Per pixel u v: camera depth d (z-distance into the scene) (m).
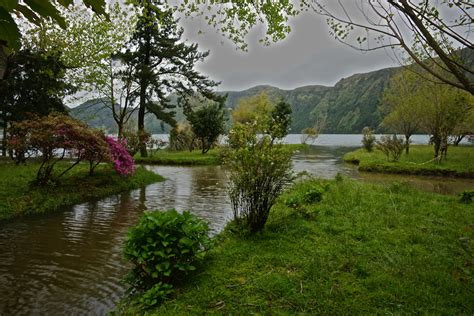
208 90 27.73
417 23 2.59
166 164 24.44
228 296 3.84
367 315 3.36
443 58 2.57
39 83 16.50
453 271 4.50
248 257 5.01
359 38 3.21
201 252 4.70
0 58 1.04
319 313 3.42
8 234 7.25
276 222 6.85
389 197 9.68
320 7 3.15
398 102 27.47
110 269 5.38
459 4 2.80
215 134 29.41
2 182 10.47
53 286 4.76
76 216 8.91
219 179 16.61
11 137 10.77
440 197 10.28
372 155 29.03
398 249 5.29
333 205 8.58
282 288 3.95
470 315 3.36
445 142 22.62
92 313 4.05
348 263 4.69
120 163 13.32
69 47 16.05
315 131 61.34
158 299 3.92
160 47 25.20
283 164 6.29
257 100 53.28
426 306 3.55
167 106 27.53
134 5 5.46
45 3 1.10
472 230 6.37
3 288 4.68
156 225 4.39
